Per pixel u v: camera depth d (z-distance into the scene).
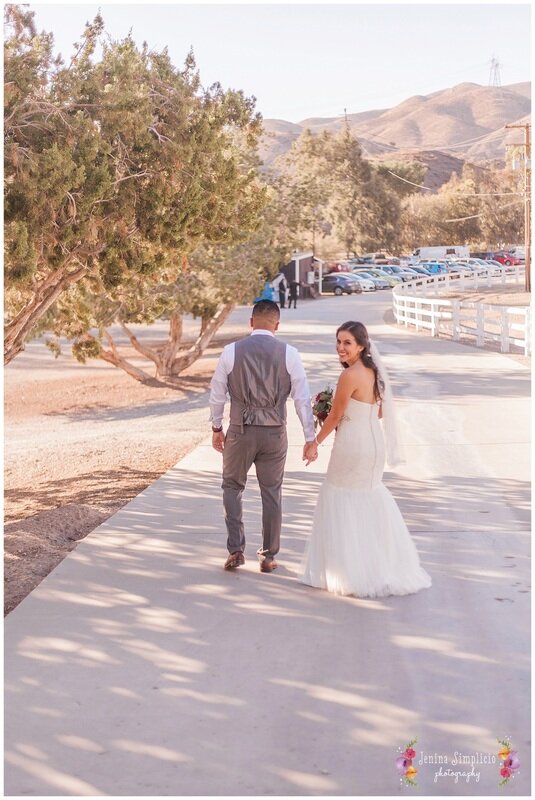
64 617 5.21
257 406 5.89
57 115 8.32
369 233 105.69
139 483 9.31
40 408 21.95
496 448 10.42
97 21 8.99
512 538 6.71
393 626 5.02
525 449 10.34
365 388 5.60
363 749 3.71
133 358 31.50
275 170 26.80
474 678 4.34
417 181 133.25
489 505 7.75
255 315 6.03
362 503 5.58
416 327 31.59
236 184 11.10
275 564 6.05
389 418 5.75
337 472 5.62
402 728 3.88
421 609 5.28
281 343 5.95
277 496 6.02
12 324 10.10
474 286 53.56
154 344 34.91
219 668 4.50
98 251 9.48
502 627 4.97
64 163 7.98
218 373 5.96
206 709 4.07
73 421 19.86
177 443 12.33
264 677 4.39
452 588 5.63
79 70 8.91
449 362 20.25
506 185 130.12
